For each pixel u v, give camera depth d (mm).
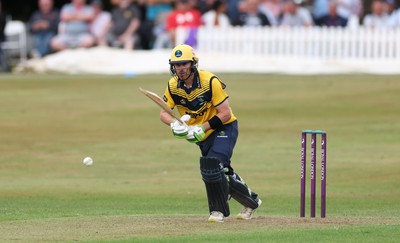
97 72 111812
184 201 48719
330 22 116500
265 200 49531
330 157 64000
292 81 100562
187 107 38688
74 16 120688
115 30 119938
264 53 113062
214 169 37281
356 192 52250
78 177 58062
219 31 113875
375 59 110500
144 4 123188
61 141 70875
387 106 85188
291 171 59875
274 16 116938
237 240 32844
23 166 61875
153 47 120812
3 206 46156
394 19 115375
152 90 94188
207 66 109875
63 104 87688
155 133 74438
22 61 122375
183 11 115688
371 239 33156
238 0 116688
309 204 48125
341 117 80562
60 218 39625
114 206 46500
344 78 102562
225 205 38125
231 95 91938
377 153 65438
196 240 32812
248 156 65000
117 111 84188
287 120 79500
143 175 58750
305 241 32719
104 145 69438
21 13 150000
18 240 33469
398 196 50719
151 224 37156
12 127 76500
